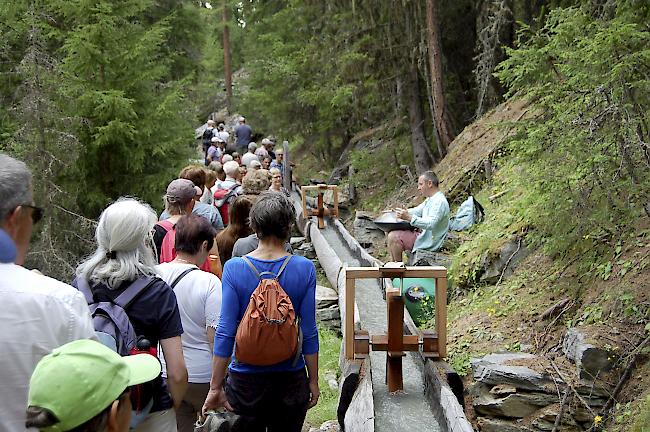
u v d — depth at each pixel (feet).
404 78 48.16
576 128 16.70
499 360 17.28
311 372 12.07
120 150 37.60
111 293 9.18
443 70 47.06
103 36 36.76
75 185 35.70
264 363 11.30
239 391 11.57
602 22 17.34
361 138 61.57
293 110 60.54
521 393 16.21
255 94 62.69
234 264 11.65
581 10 18.65
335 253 29.73
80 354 5.69
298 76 56.90
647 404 13.73
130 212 9.44
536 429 15.74
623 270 17.80
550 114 19.16
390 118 53.42
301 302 11.72
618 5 17.71
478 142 40.09
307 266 11.83
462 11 47.57
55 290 7.34
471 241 25.44
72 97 35.37
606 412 15.30
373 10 46.16
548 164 17.60
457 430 11.85
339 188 54.80
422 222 25.08
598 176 16.66
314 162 70.90
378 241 37.70
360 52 46.62
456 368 18.37
